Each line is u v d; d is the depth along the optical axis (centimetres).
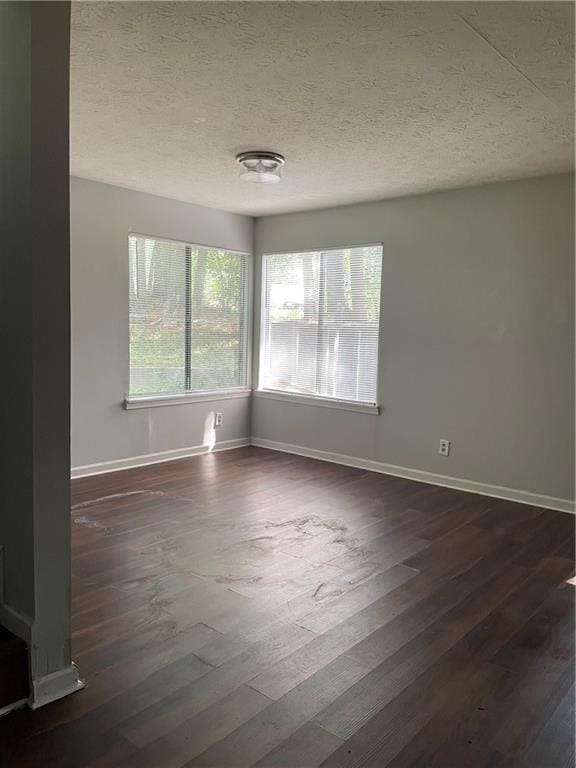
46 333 188
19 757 172
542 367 423
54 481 195
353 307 531
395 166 396
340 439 546
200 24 213
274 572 304
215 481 476
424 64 244
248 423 614
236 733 184
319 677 214
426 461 488
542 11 201
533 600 278
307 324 568
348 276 533
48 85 182
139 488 450
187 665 220
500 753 178
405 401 498
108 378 490
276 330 596
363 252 521
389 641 239
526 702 202
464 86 265
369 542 349
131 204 490
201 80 262
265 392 602
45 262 186
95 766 169
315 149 361
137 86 269
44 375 189
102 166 413
